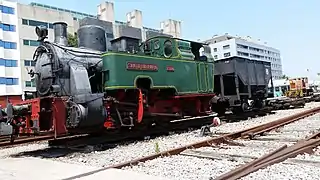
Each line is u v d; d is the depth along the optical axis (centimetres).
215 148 741
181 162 602
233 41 9144
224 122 1376
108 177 493
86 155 752
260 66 1819
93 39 1003
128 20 6281
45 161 684
